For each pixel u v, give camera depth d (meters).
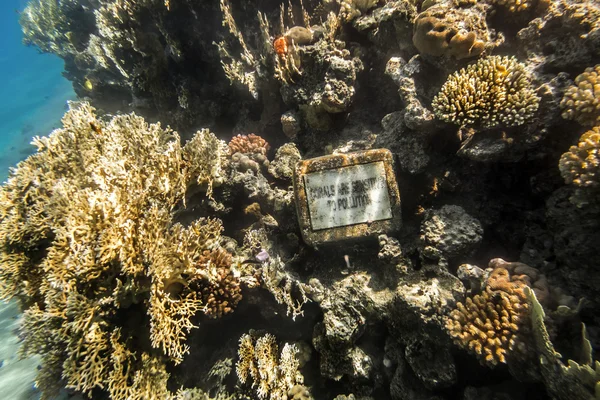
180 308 1.01
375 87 1.34
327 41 1.28
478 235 0.93
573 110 0.79
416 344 0.89
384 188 1.04
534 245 0.90
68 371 0.94
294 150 1.34
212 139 1.29
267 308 1.11
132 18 1.76
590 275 0.75
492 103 0.89
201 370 1.16
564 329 0.72
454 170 1.05
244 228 1.31
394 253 0.98
